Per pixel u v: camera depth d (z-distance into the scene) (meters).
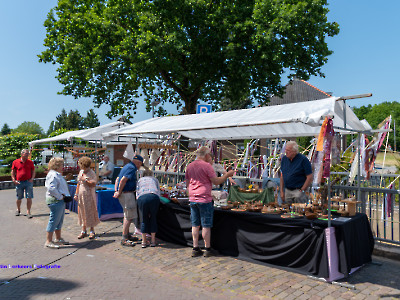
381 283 4.08
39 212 9.52
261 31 13.67
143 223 5.73
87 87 16.55
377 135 6.62
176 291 3.85
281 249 4.50
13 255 5.35
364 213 5.16
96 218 6.46
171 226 6.14
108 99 17.75
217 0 15.38
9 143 21.75
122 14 14.99
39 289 3.90
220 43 15.03
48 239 5.82
